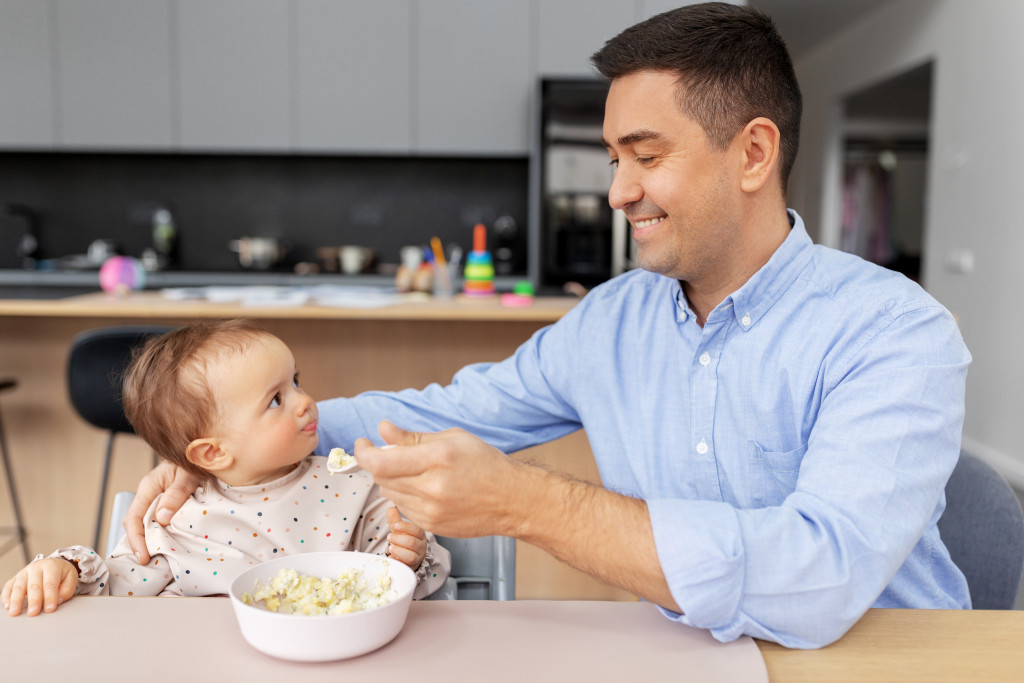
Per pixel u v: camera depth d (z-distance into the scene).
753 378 0.91
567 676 0.58
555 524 0.64
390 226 4.39
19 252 4.28
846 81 5.52
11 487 2.40
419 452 0.63
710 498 0.95
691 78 0.79
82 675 0.57
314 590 0.68
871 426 0.74
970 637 0.64
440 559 0.92
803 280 0.90
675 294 0.97
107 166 4.30
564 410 1.09
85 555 0.76
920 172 7.08
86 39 3.90
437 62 3.92
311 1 3.90
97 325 2.43
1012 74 3.40
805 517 0.68
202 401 0.89
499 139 3.97
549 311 2.21
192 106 3.94
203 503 0.93
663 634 0.64
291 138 3.97
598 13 3.87
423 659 0.60
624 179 0.85
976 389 3.70
